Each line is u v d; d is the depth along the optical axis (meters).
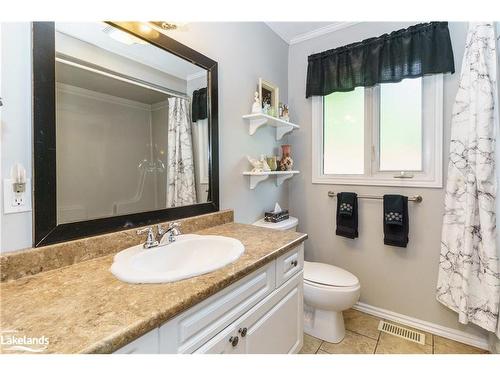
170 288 0.73
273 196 2.12
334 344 1.61
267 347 1.06
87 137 0.98
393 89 1.86
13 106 0.81
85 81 0.97
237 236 1.29
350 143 2.06
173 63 1.30
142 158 1.17
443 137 1.65
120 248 1.05
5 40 0.79
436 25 1.61
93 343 0.50
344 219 1.99
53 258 0.86
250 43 1.82
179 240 1.16
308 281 1.60
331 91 2.02
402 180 1.80
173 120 1.30
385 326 1.80
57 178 0.89
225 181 1.64
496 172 1.36
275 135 2.13
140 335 0.58
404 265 1.82
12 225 0.81
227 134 1.64
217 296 0.81
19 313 0.60
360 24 1.93
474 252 1.46
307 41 2.19
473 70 1.42
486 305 1.40
